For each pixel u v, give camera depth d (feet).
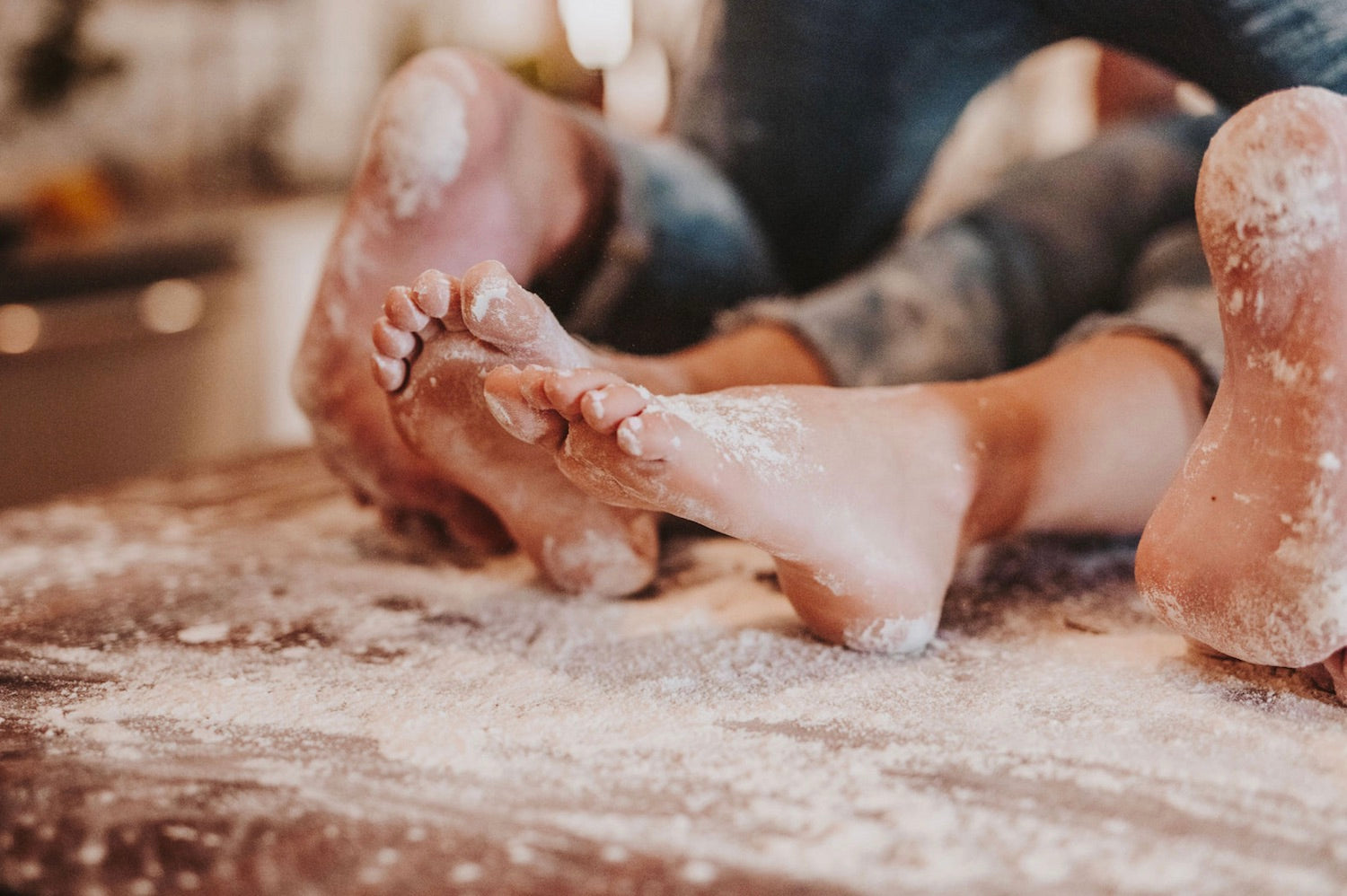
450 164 2.88
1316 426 2.39
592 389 2.47
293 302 7.85
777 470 2.57
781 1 3.69
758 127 3.87
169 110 8.89
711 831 2.30
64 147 8.37
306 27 9.48
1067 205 3.65
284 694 2.70
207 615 3.05
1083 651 2.76
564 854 2.26
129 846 2.30
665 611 2.97
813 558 2.63
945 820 2.31
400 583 3.20
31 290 6.34
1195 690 2.60
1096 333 3.10
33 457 6.39
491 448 2.80
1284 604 2.44
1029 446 2.85
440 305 2.64
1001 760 2.44
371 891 2.21
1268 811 2.31
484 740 2.54
